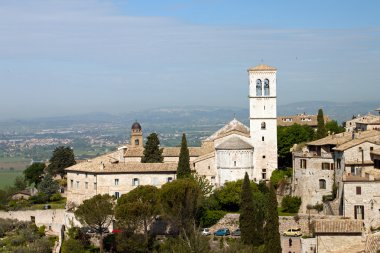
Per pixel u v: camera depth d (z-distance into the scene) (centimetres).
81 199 17275
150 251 13412
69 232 15025
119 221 13525
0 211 16800
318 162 14562
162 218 14462
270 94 17162
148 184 16725
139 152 19262
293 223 13575
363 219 12850
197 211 14338
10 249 14312
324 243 11731
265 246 12050
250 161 16900
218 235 13850
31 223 16288
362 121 19288
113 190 16900
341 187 13425
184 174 16088
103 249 14088
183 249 11550
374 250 10619
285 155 17875
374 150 13675
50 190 18988
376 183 12812
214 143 17450
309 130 18638
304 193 14712
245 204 12788
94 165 17562
